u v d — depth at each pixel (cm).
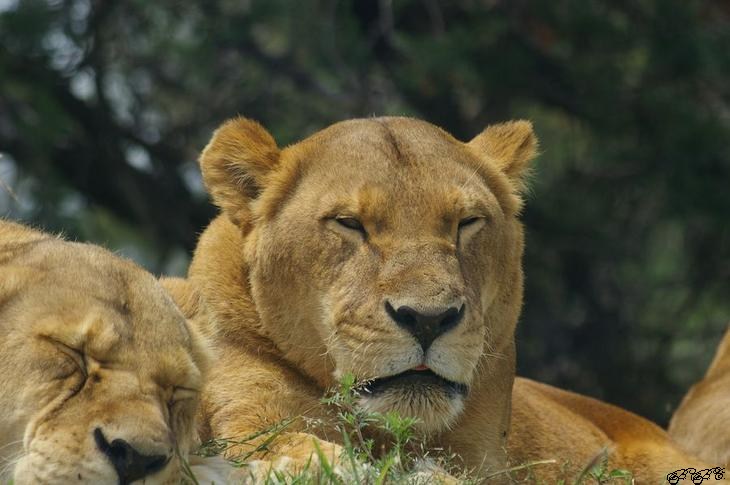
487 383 1006
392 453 848
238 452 908
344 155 986
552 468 1136
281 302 974
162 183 2277
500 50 2066
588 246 2258
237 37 2061
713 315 2433
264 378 968
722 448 1269
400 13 2167
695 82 2153
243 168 1022
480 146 1073
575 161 2273
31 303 802
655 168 2123
